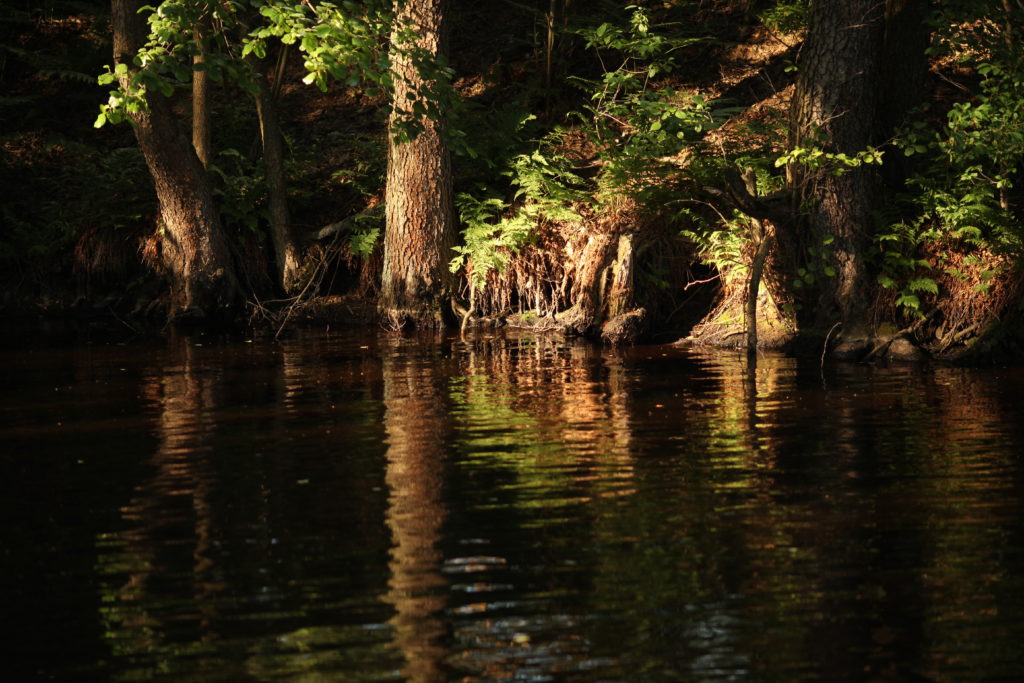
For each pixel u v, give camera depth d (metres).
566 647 5.49
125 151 21.06
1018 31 15.70
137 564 6.64
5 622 5.84
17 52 23.34
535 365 14.13
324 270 19.11
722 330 16.14
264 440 9.77
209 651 5.47
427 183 17.80
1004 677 5.14
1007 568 6.41
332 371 13.70
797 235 15.64
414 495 8.01
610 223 17.48
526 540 6.99
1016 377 13.09
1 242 20.67
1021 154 14.84
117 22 17.89
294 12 10.75
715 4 22.97
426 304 17.98
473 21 23.84
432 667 5.29
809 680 5.14
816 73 15.35
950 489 8.02
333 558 6.71
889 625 5.70
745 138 17.92
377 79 10.84
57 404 11.60
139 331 17.95
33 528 7.33
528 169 17.91
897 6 16.36
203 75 19.69
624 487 8.17
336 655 5.42
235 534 7.16
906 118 15.60
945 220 15.23
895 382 12.73
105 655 5.44
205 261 19.03
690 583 6.27
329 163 21.38
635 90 20.12
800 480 8.31
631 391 12.14
